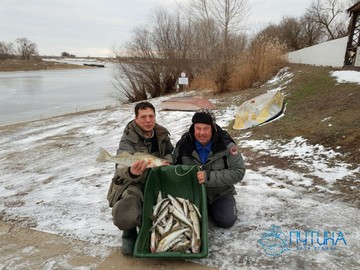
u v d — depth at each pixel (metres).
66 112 19.88
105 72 86.19
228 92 17.36
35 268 2.98
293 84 13.32
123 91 29.59
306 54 23.22
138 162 2.92
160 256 2.74
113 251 3.18
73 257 3.12
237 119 9.13
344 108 7.46
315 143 6.12
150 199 3.22
